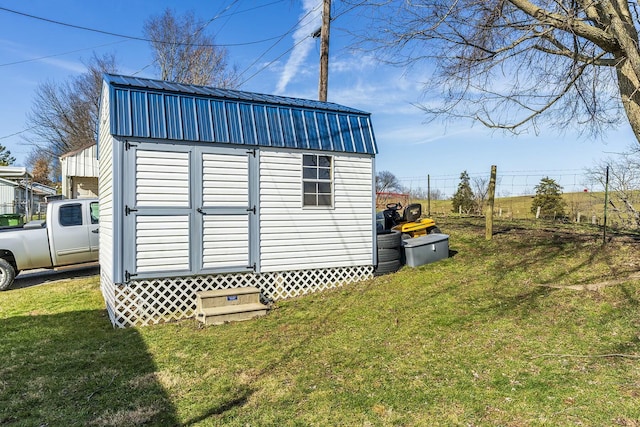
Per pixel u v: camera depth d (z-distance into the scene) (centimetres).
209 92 680
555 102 523
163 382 387
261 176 679
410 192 2208
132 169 582
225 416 320
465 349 440
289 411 327
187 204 619
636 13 424
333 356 442
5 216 1490
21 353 473
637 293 536
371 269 802
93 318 623
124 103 588
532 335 463
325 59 1036
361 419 311
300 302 682
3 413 329
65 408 337
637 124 435
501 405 322
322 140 734
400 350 450
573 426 287
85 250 892
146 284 602
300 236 717
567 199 1474
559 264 707
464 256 873
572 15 395
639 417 292
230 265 654
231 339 514
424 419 308
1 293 792
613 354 395
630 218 1029
